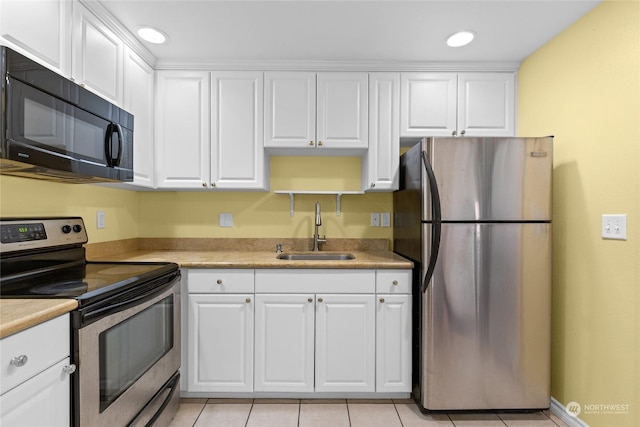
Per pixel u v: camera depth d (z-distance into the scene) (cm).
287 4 164
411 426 175
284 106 223
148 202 255
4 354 82
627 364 147
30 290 118
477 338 179
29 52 124
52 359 97
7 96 104
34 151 115
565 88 183
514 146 177
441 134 224
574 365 175
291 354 193
